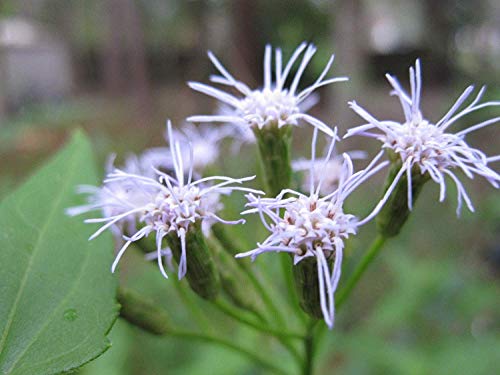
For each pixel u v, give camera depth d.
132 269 0.16
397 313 0.11
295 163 0.06
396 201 0.05
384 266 0.17
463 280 0.13
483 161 0.05
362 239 0.16
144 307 0.06
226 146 0.18
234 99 0.06
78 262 0.05
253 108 0.06
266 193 0.06
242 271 0.06
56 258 0.05
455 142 0.05
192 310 0.07
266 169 0.06
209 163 0.07
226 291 0.06
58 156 0.06
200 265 0.05
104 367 0.11
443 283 0.13
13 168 0.30
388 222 0.05
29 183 0.05
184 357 0.14
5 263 0.05
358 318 0.16
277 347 0.10
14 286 0.05
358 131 0.05
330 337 0.11
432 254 0.18
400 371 0.11
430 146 0.05
